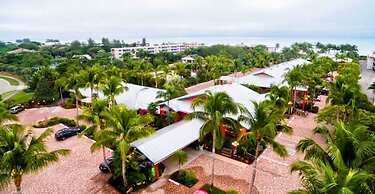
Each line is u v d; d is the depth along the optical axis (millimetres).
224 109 23859
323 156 17203
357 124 20141
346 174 13945
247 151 31281
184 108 40406
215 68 81312
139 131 23297
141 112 45844
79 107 54906
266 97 42250
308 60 109812
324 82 46562
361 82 81625
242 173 28000
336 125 19516
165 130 33781
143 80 72688
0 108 32000
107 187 25562
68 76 54438
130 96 50031
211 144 33125
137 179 25625
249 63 113938
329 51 185875
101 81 45688
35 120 47469
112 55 191375
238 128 25250
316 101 57500
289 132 23266
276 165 29562
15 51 184375
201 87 76000
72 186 25656
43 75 64875
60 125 43562
